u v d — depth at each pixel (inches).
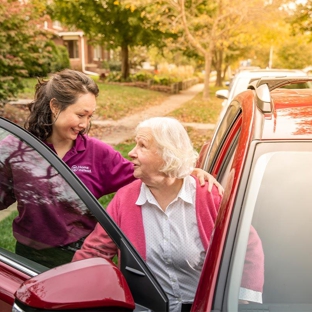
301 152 69.9
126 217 82.8
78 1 1066.1
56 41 1691.7
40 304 54.4
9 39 416.2
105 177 103.3
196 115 671.8
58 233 72.4
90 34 1212.5
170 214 81.5
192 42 874.1
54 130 96.7
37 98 95.3
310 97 89.2
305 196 67.6
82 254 69.1
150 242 82.2
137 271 65.3
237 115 113.6
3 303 70.6
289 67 1902.1
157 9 792.9
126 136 488.1
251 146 71.7
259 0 754.2
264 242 66.2
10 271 73.6
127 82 1305.4
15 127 75.1
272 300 62.8
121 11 1066.1
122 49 1314.0
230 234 62.2
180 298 83.7
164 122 78.4
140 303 65.4
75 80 92.4
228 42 903.1
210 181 83.9
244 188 66.6
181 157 77.1
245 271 60.7
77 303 55.3
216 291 58.0
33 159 72.9
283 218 67.0
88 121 98.3
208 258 62.0
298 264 65.2
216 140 140.9
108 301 56.9
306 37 917.8
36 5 491.8
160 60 1909.4
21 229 75.6
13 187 76.4
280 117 77.6
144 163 78.2
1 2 401.1
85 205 69.0
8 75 424.5
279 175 68.8
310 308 61.9
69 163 99.8
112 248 70.2
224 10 814.5
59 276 57.4
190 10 870.4
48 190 72.2
